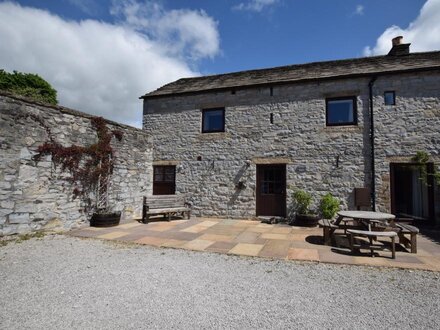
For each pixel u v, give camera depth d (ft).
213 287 10.77
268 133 27.96
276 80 28.17
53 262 13.60
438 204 22.70
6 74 52.24
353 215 16.78
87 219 23.15
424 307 9.18
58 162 20.84
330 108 26.63
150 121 33.06
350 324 8.08
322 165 25.82
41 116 19.72
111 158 25.58
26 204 18.71
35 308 8.86
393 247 14.58
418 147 23.38
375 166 24.23
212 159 29.94
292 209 26.32
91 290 10.33
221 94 30.30
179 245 17.30
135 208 28.89
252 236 20.06
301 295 10.07
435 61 24.34
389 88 24.56
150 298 9.71
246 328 7.84
